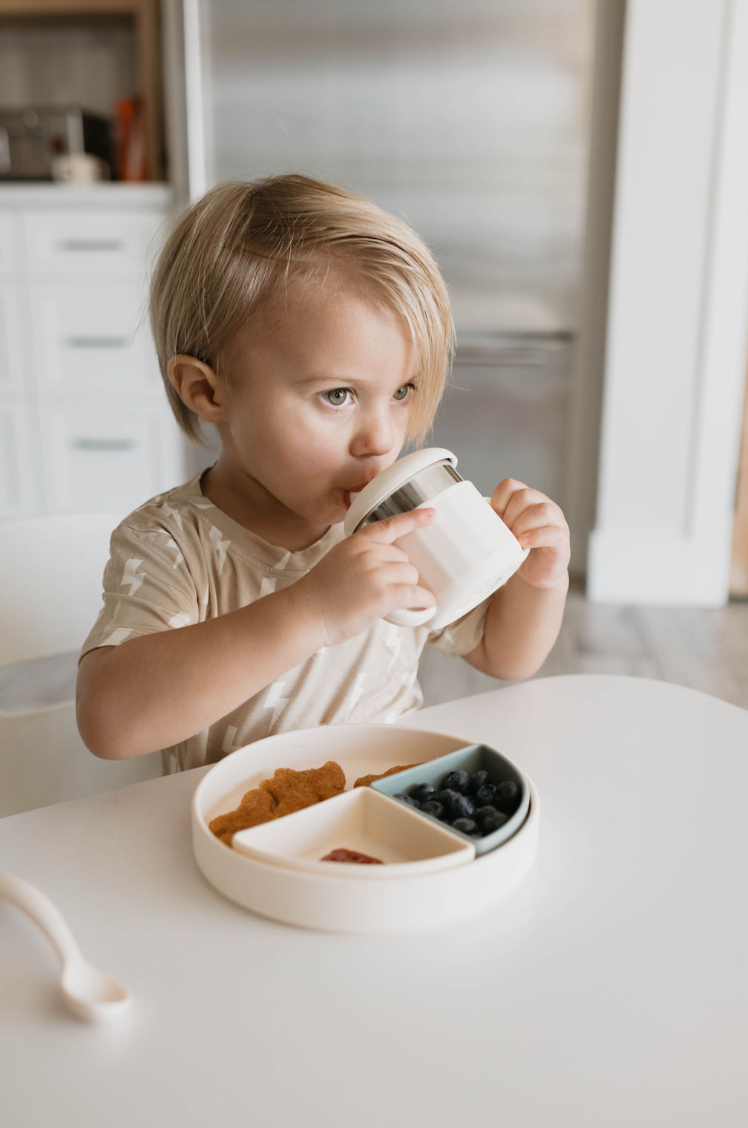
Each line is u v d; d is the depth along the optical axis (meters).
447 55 2.49
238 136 2.58
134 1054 0.34
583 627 2.44
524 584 0.76
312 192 0.67
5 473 2.84
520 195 2.56
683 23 2.34
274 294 0.62
